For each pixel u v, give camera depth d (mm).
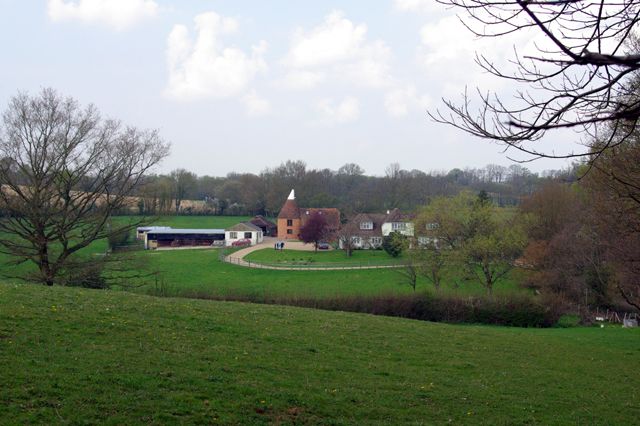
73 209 32188
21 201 30719
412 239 55062
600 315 40906
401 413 12039
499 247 49125
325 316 23938
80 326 15188
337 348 17812
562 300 38000
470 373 16703
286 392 12211
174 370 12516
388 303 35969
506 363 18719
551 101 5195
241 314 21469
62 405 9609
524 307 35438
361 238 91000
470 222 51250
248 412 10727
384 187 105938
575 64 4902
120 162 33156
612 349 24469
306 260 77500
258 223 120812
